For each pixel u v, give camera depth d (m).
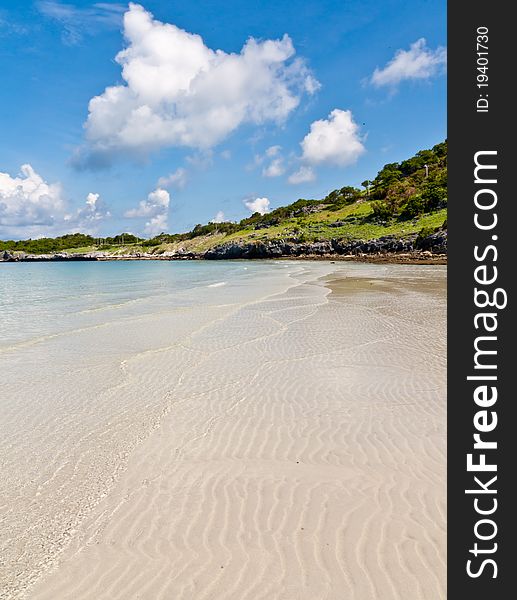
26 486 5.83
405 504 5.17
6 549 4.58
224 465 6.25
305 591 3.91
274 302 23.59
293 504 5.23
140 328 17.06
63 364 11.96
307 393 9.12
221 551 4.45
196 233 183.62
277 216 151.88
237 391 9.42
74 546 4.61
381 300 22.75
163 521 4.98
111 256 177.25
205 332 15.86
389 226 95.75
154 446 6.93
